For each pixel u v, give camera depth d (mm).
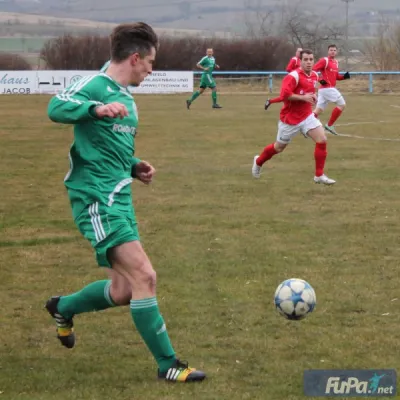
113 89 11586
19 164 36125
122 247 11367
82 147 11461
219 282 17062
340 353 12766
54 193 28703
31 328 14258
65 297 12602
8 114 63906
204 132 50094
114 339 13648
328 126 48719
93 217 11398
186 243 20703
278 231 22078
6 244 20906
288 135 29797
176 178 31656
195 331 13930
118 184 11609
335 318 14617
